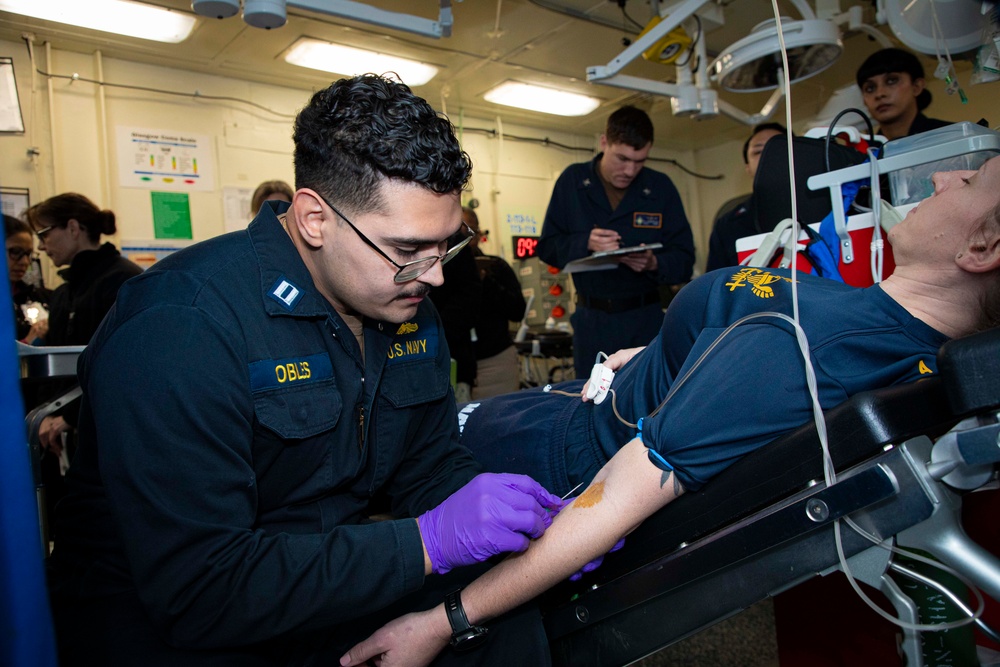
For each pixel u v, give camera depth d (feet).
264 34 11.07
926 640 3.00
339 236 2.51
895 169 3.79
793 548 2.48
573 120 17.26
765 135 9.17
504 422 3.97
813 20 6.34
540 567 2.66
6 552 1.47
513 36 12.06
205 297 2.51
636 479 2.67
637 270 7.88
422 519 2.74
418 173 2.33
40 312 8.95
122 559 2.74
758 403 2.61
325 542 2.53
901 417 2.26
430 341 3.52
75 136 11.05
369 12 4.84
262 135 13.12
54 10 9.78
